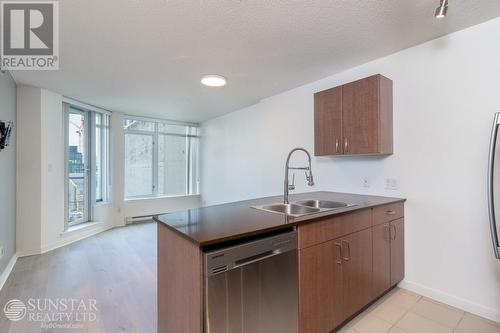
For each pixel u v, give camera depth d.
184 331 1.33
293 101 3.53
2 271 2.67
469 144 2.01
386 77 2.45
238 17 1.83
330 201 2.27
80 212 4.44
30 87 3.38
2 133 2.56
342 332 1.80
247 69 2.80
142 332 1.83
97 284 2.57
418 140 2.29
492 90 1.90
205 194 6.01
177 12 1.77
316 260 1.63
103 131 4.89
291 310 1.50
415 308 2.08
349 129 2.47
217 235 1.25
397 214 2.30
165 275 1.56
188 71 2.85
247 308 1.31
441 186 2.16
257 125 4.27
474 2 1.69
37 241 3.46
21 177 3.35
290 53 2.42
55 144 3.70
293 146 3.54
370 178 2.65
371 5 1.71
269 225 1.44
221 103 4.30
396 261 2.29
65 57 2.47
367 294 1.99
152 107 4.59
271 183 3.96
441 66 2.15
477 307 1.97
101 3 1.66
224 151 5.27
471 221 2.01
